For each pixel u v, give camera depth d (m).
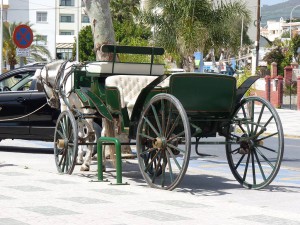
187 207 10.52
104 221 9.29
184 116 12.38
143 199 11.29
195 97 13.25
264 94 61.12
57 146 15.19
